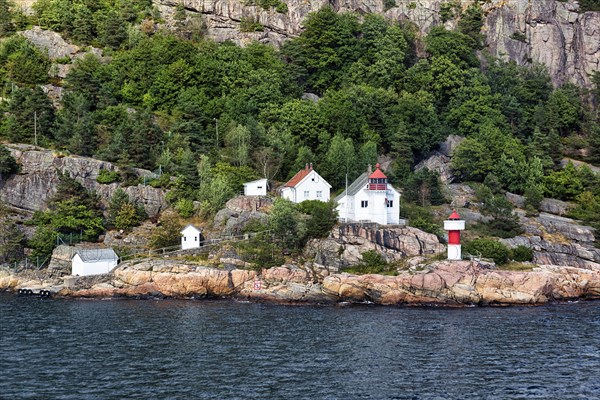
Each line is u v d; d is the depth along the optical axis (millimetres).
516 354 102188
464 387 89125
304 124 187125
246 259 145500
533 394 86750
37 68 198375
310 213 158000
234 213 158375
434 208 172625
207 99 193000
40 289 144875
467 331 115062
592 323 120688
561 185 186500
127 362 98188
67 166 166500
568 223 170500
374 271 142750
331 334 112875
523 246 154750
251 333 113250
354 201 158375
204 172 166625
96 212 161625
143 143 173625
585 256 159500
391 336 111812
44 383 89938
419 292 136750
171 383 90188
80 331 114062
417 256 146500
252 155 177500
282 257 146125
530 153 195500
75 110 184000
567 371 94688
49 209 163500
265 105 194000
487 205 169625
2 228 157750
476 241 151750
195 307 133250
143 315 125688
